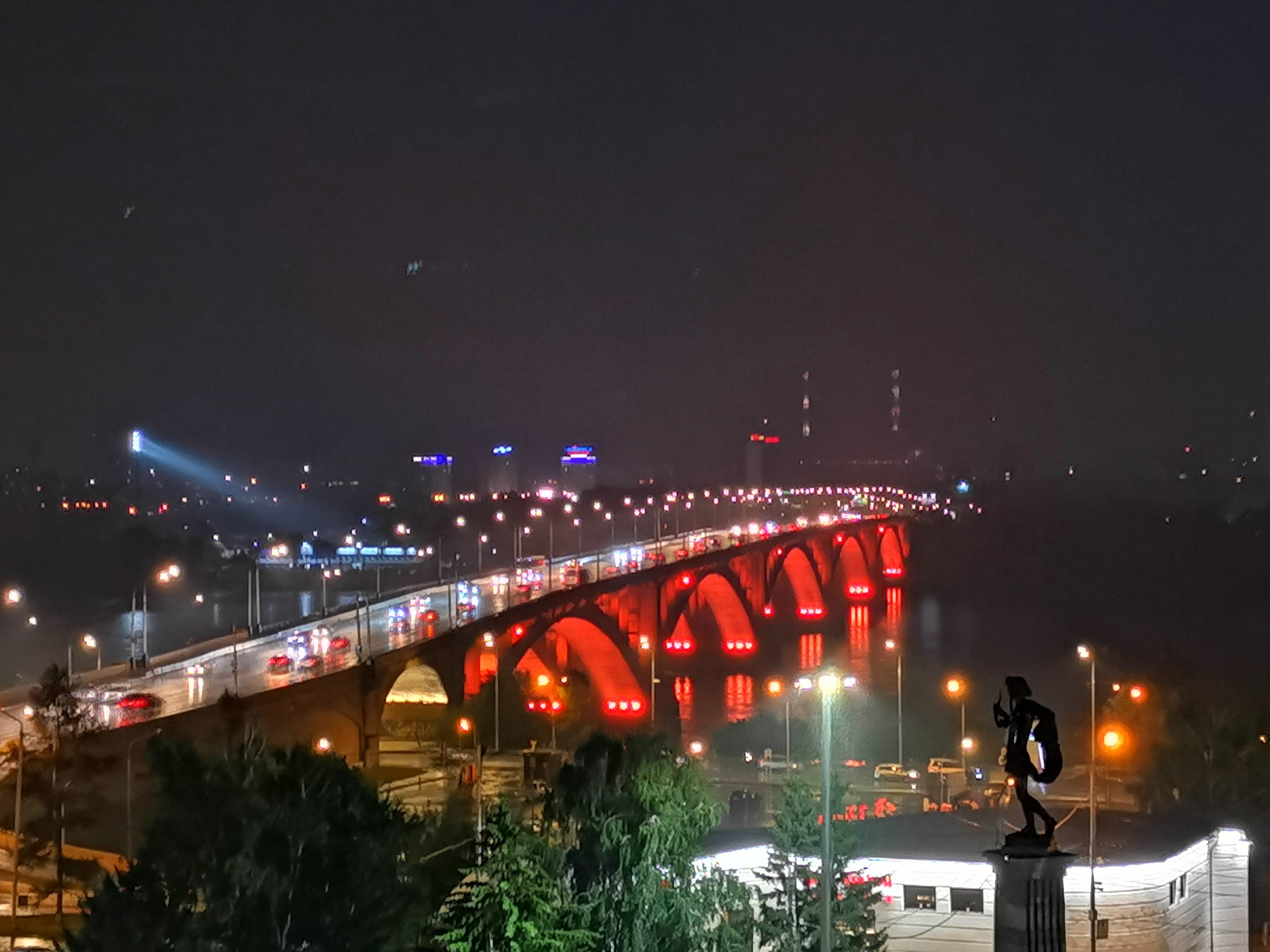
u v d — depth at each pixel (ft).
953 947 187.93
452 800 224.12
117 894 145.07
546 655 570.87
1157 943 190.08
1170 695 347.36
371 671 384.06
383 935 149.48
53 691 261.03
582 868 159.43
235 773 162.71
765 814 296.30
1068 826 215.10
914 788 362.94
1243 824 270.26
